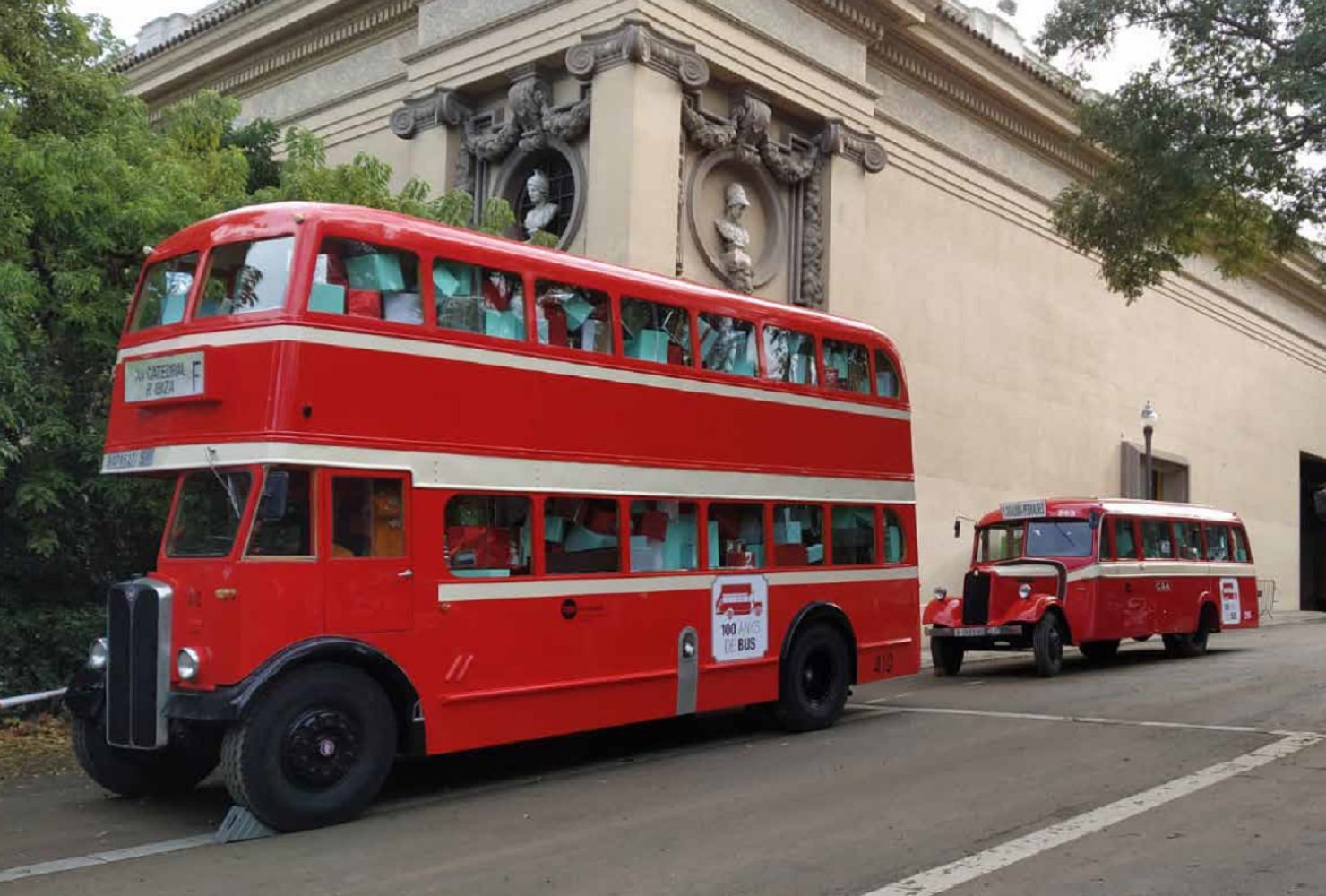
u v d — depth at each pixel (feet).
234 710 25.63
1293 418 141.49
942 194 84.79
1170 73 47.96
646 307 36.22
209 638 26.58
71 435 40.93
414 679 29.01
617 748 37.58
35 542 40.47
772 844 25.16
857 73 74.43
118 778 30.12
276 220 28.32
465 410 30.66
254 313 27.71
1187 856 23.98
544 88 65.46
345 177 49.06
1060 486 96.99
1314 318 149.18
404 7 73.82
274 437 26.81
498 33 67.21
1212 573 70.13
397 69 75.56
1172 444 114.32
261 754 26.09
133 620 27.53
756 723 42.32
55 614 42.11
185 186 45.24
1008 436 90.84
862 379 44.24
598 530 34.09
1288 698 48.49
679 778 32.65
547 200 66.39
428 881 22.68
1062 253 98.48
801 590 40.45
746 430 38.91
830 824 26.86
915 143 82.12
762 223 69.97
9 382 38.83
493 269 31.91
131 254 43.21
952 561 83.97
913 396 81.00
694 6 63.52
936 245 83.92
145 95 90.38
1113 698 48.62
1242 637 88.38
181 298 29.73
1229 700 47.93
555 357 33.04
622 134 60.13
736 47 65.82
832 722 41.47
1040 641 56.65
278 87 84.07
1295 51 42.06
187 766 31.32
